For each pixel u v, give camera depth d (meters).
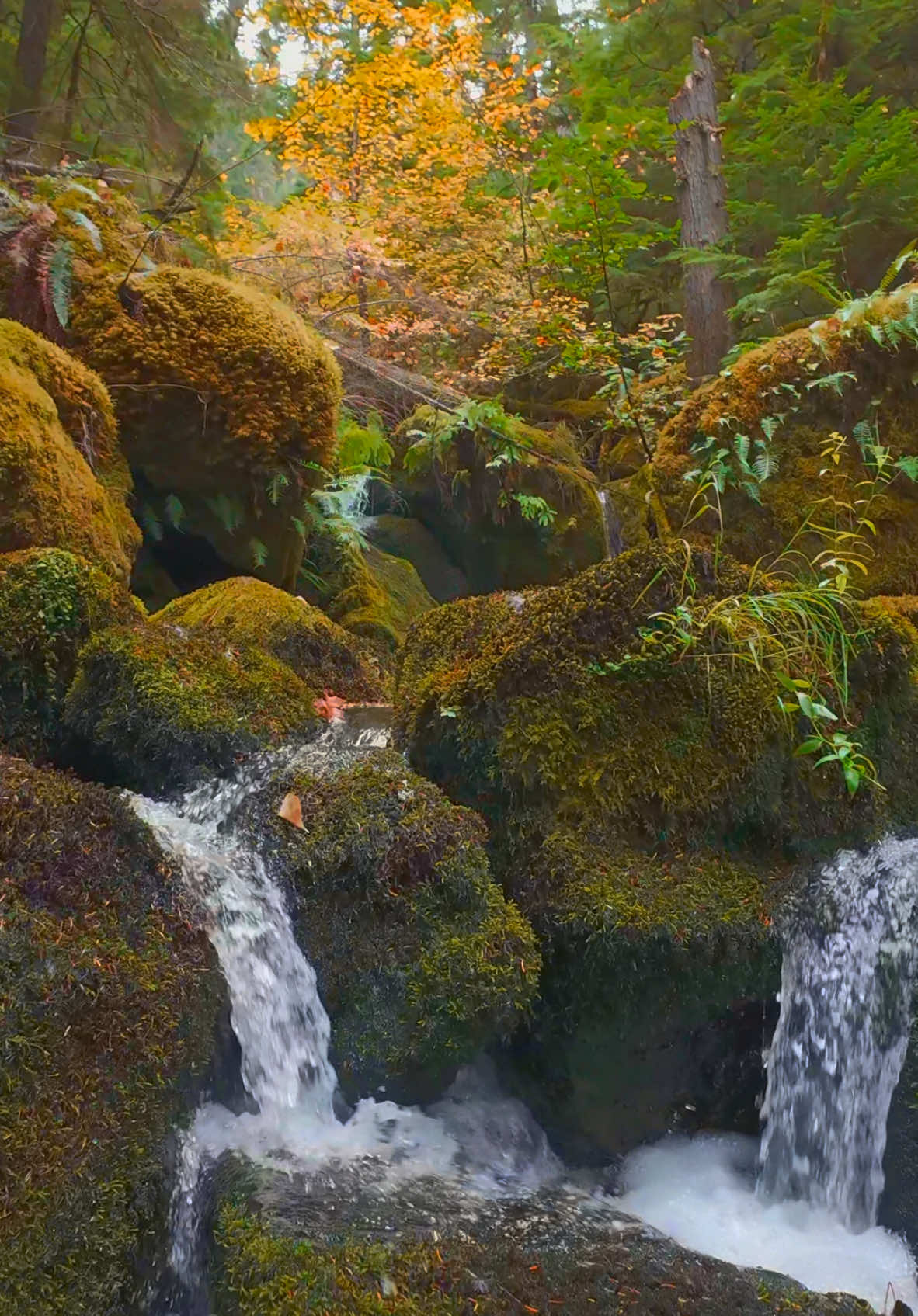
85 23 5.57
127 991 1.67
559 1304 1.51
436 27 8.21
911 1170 1.85
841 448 4.26
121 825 1.92
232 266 6.09
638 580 2.37
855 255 6.56
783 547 4.24
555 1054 2.15
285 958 2.01
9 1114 1.47
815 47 7.46
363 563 5.12
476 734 2.32
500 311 7.80
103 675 2.54
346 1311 1.42
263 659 2.93
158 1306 1.59
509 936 2.01
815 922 2.08
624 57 9.17
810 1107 2.03
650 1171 2.12
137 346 3.71
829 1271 1.82
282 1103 1.93
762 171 6.80
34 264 3.73
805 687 2.25
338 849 2.09
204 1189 1.71
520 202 8.06
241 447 3.94
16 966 1.58
